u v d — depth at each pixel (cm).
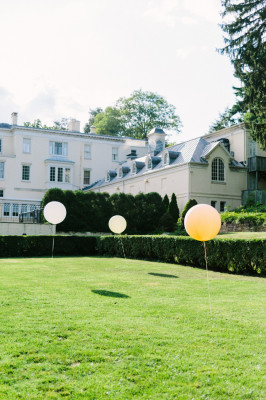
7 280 1074
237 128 3397
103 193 3006
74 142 4788
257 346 530
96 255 2275
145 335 567
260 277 1233
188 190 3042
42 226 2752
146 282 1078
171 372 446
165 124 6234
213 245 1423
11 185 4412
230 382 423
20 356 484
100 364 464
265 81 2567
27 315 663
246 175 3291
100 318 652
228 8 2630
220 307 753
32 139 4566
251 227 2384
